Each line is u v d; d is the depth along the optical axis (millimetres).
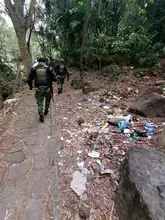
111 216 1862
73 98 6504
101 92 6621
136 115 4355
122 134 3436
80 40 11984
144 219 1485
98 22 10062
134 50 8906
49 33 14055
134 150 2350
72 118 4465
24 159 2900
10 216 1910
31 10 11008
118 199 1944
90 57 10180
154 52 8664
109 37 9625
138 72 8023
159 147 2768
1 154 3088
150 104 4199
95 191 2172
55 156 2906
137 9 8578
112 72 8516
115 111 4727
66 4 11969
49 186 2291
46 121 4418
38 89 4164
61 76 7426
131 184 1804
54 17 12578
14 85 9094
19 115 4984
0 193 2217
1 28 14500
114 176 2361
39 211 1954
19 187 2305
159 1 8820
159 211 1447
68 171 2539
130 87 6727
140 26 8945
